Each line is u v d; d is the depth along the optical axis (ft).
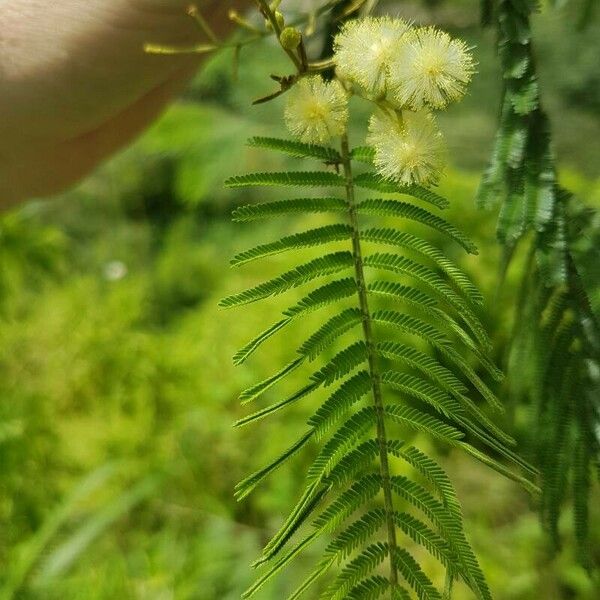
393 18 0.38
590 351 0.37
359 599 0.30
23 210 1.30
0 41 0.56
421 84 0.33
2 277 1.28
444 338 0.32
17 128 0.60
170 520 1.24
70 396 1.41
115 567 1.06
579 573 0.93
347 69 0.34
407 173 0.33
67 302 1.52
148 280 2.17
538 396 0.39
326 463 0.31
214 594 1.07
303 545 0.31
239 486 0.30
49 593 1.02
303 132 0.34
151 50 0.38
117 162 2.39
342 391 0.31
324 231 0.33
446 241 0.92
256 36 0.38
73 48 0.54
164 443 1.34
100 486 1.28
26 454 1.17
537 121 0.36
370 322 0.32
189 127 1.32
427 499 0.31
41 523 1.17
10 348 1.41
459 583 0.93
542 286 0.39
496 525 1.08
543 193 0.35
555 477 0.39
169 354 1.43
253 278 1.50
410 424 0.32
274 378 0.31
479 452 0.31
